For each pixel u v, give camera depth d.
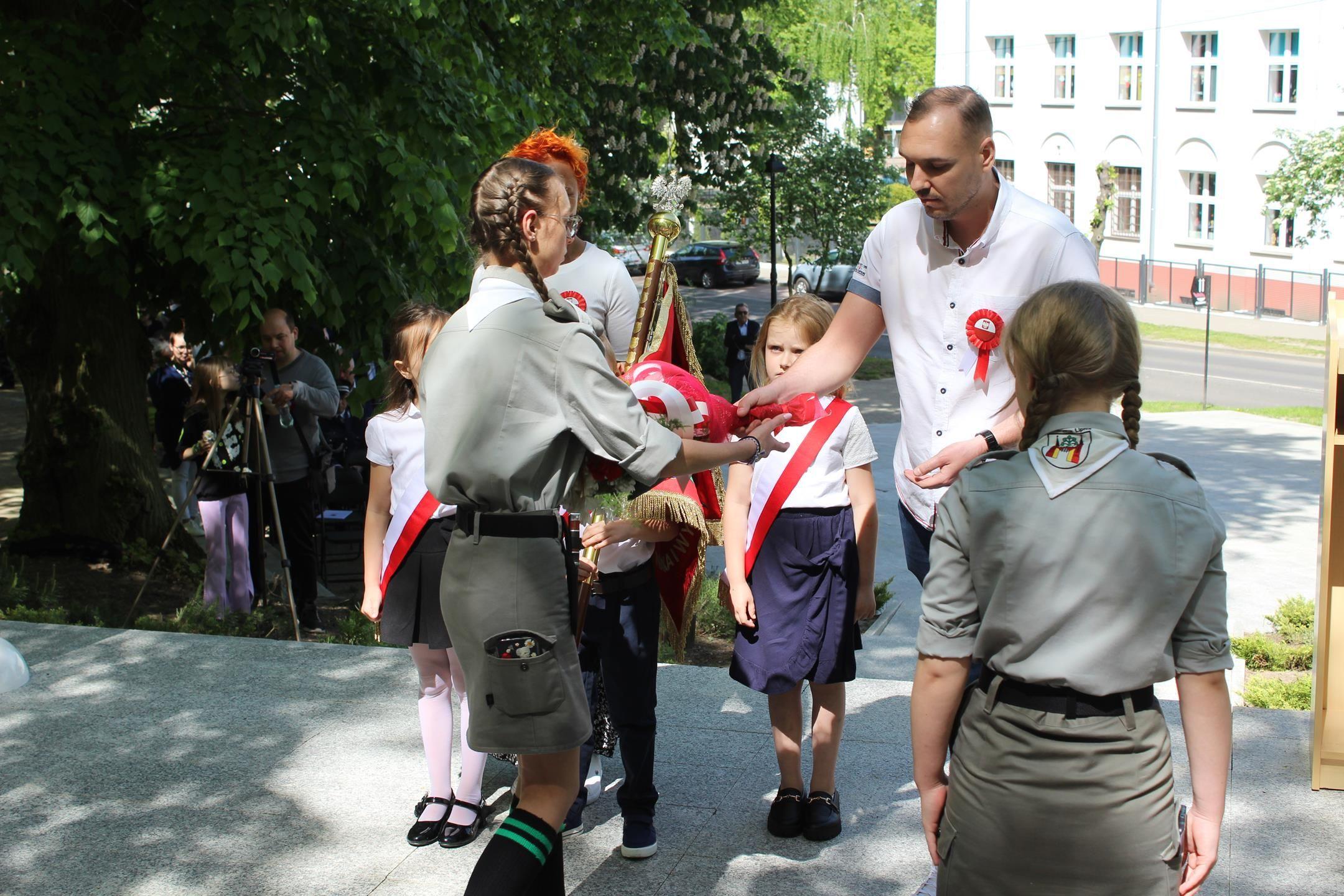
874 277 3.15
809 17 46.56
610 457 2.59
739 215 31.67
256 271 7.53
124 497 9.52
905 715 4.61
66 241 8.45
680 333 3.53
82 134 7.64
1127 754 2.12
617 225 18.20
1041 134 37.50
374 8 8.83
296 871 3.51
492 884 2.63
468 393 2.57
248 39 7.63
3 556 9.21
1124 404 2.23
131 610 7.79
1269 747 4.18
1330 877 3.34
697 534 3.62
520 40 11.63
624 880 3.46
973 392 2.99
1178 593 2.10
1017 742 2.16
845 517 3.63
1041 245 2.90
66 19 8.35
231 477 7.39
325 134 8.02
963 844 2.23
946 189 2.75
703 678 4.97
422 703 3.77
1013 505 2.16
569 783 2.78
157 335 12.63
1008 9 37.94
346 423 11.34
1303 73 29.69
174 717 4.62
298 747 4.35
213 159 7.73
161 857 3.59
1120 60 34.91
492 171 2.69
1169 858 2.12
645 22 13.76
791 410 3.09
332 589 9.19
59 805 3.92
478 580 2.62
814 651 3.57
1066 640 2.12
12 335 9.57
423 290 8.99
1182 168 33.22
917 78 51.16
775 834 3.70
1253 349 27.55
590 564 3.28
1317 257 30.16
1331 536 3.73
